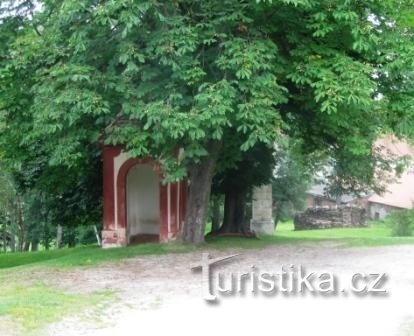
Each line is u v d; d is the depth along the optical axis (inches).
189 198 740.0
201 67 563.2
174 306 404.8
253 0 547.5
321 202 1995.6
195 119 514.6
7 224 1594.5
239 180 854.5
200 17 571.2
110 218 781.9
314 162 1142.3
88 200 1007.0
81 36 531.8
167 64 528.1
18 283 489.1
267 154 856.3
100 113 549.0
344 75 544.7
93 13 517.0
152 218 925.8
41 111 553.3
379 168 1214.3
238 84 535.5
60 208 1044.5
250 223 1039.0
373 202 1879.9
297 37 597.9
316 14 550.6
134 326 354.0
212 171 729.6
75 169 924.0
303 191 1535.4
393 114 652.7
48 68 586.9
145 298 431.5
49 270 562.3
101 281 502.3
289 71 584.7
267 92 545.0
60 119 556.4
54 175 931.3
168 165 604.4
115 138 582.2
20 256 948.6
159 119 522.3
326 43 600.7
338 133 695.1
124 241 779.4
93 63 570.9
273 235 959.0
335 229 1323.8
